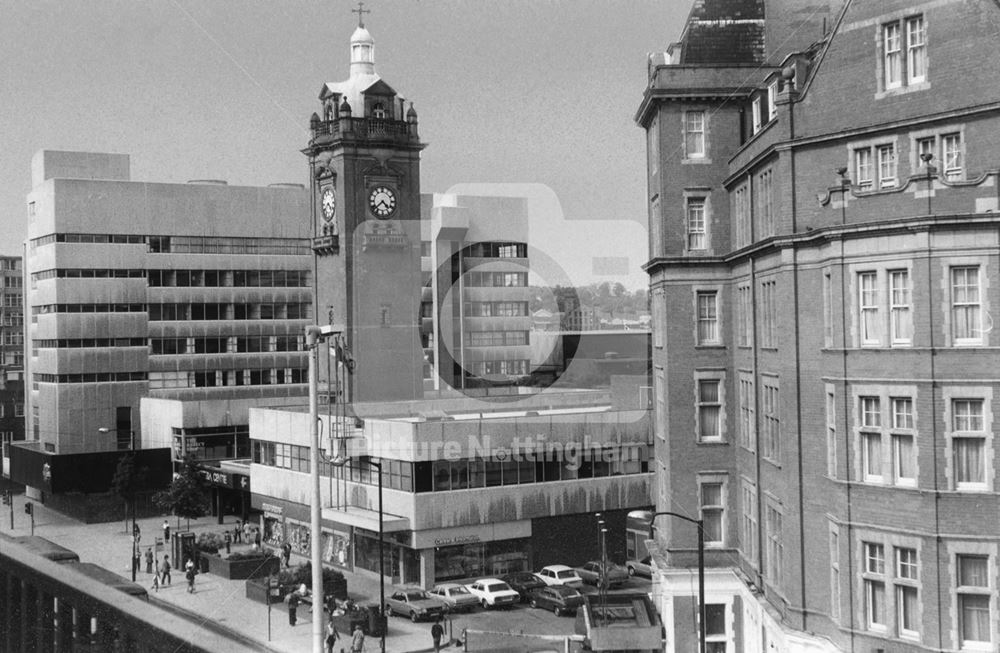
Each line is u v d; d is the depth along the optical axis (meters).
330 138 77.25
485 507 58.75
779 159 34.44
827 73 33.34
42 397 92.12
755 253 37.88
